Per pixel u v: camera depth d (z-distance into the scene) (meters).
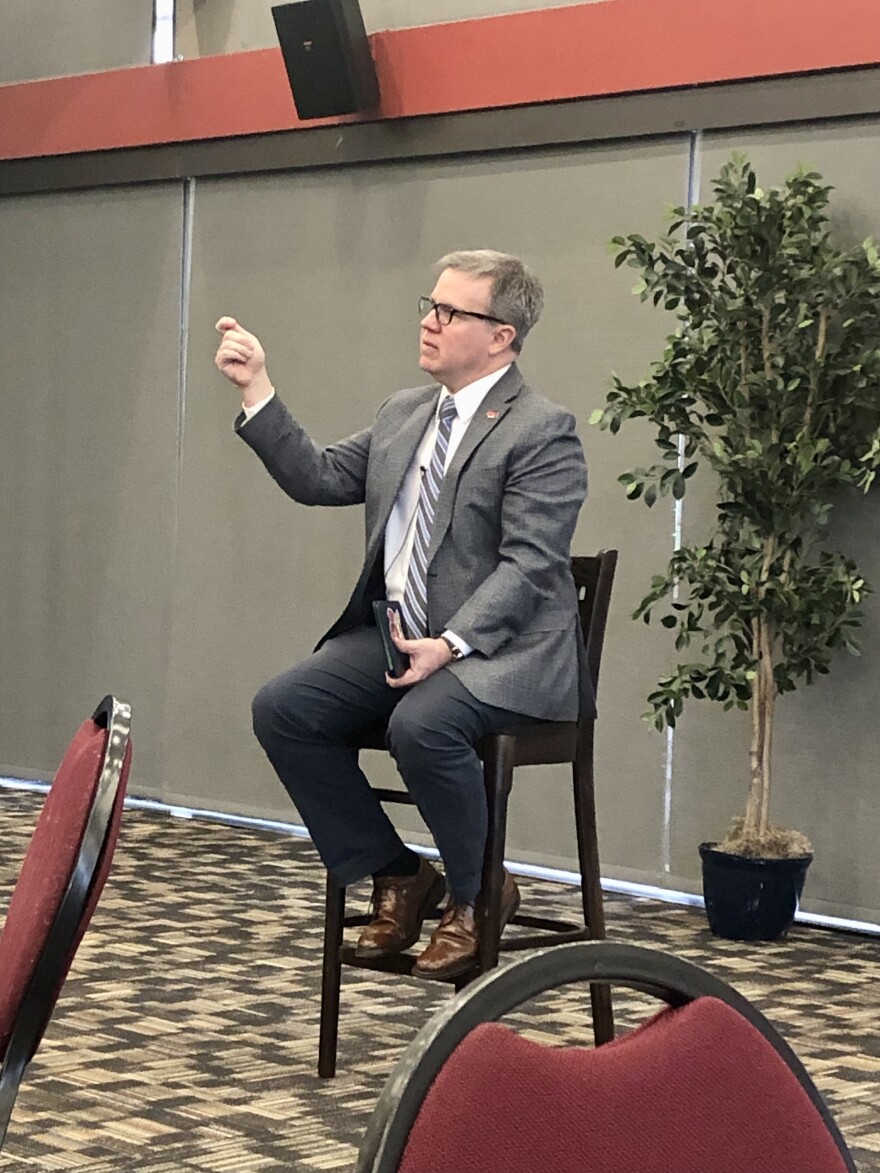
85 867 1.33
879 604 4.83
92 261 6.79
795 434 4.52
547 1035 3.57
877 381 4.43
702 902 5.26
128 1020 3.62
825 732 4.95
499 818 2.94
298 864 5.61
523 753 3.02
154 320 6.60
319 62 5.75
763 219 4.46
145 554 6.63
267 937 4.48
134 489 6.66
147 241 6.61
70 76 6.74
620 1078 0.82
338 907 3.15
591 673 3.18
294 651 6.20
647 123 5.24
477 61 5.57
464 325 3.08
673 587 4.98
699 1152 0.83
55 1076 3.20
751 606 4.50
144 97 6.49
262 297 6.27
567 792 5.50
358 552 6.03
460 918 2.97
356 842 3.08
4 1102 1.36
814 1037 3.63
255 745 6.32
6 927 1.45
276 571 6.25
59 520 6.91
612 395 4.65
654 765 5.30
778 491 4.45
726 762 5.16
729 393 4.51
